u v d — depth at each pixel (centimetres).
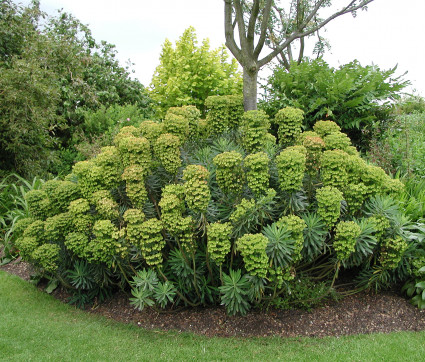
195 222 328
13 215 596
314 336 332
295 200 339
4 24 803
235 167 325
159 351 307
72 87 954
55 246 378
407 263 375
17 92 648
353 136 699
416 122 847
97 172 362
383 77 680
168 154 352
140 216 320
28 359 290
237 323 350
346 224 323
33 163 723
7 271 504
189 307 379
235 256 358
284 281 334
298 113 385
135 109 980
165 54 935
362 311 362
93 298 417
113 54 1196
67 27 1142
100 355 299
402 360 281
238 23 482
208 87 861
